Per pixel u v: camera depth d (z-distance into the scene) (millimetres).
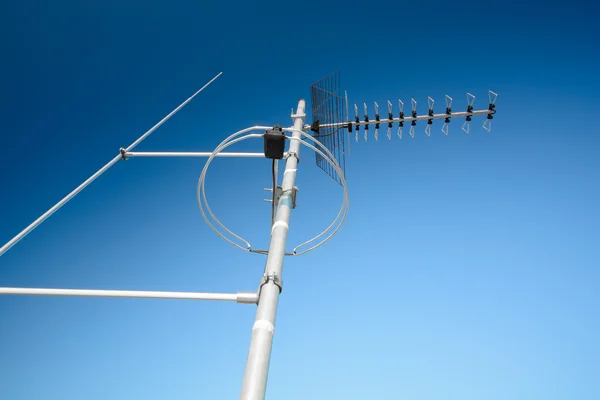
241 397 2604
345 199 4602
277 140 4145
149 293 3375
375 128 9336
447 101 9266
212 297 3359
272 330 3062
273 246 3902
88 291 3391
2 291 3395
